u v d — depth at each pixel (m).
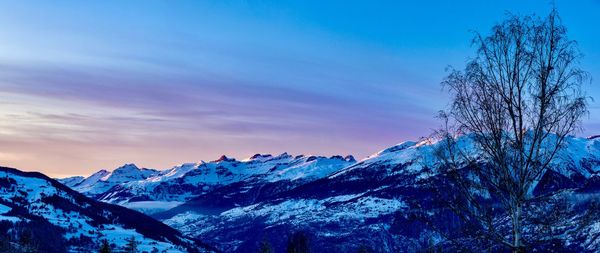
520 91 27.77
